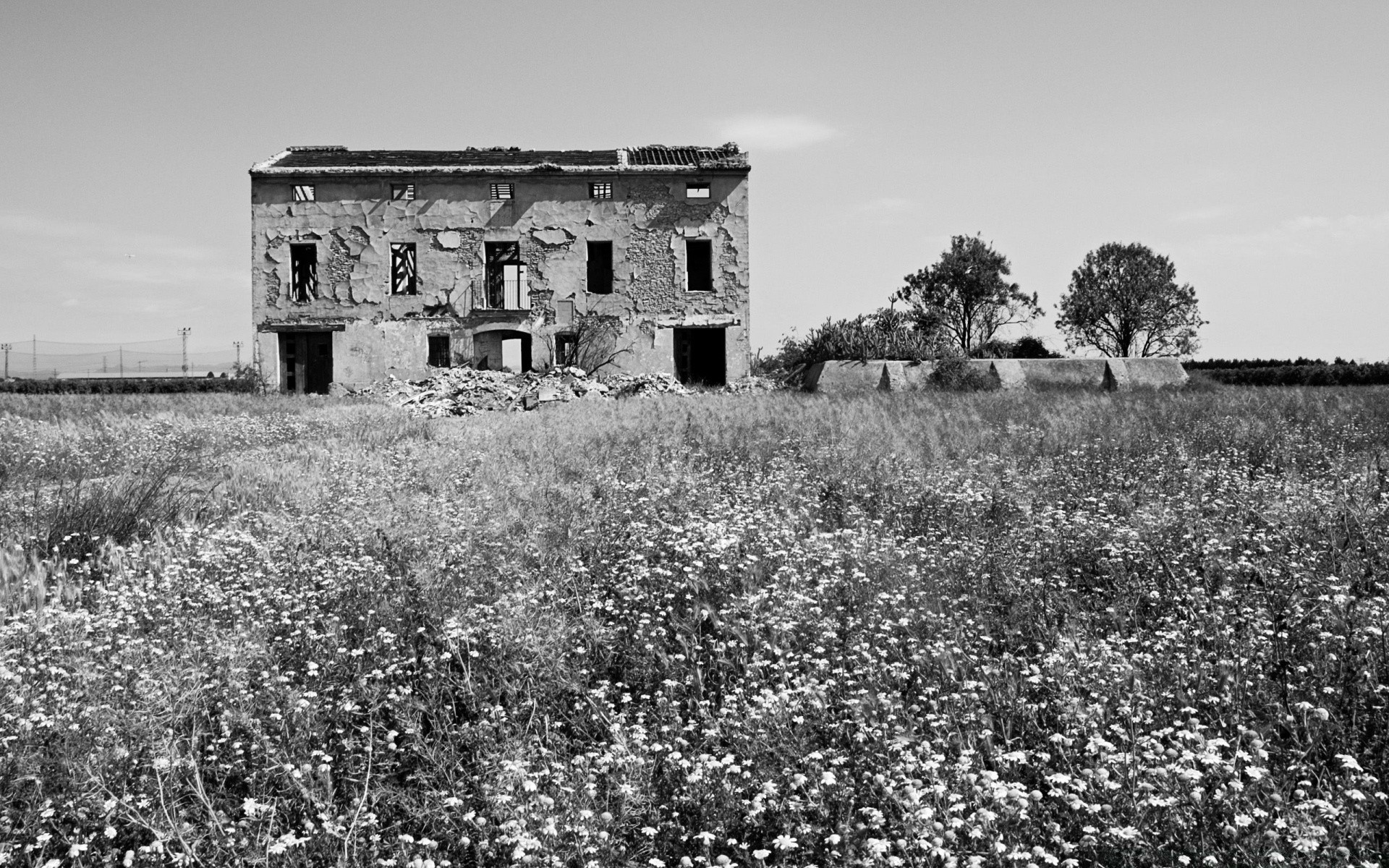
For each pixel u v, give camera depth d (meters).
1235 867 2.80
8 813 3.45
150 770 3.65
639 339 34.31
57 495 8.78
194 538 7.45
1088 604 5.38
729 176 34.44
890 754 3.54
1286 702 3.82
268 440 15.59
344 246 34.09
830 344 32.81
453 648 4.72
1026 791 3.17
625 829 3.27
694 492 8.59
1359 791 3.06
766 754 3.63
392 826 3.38
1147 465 9.59
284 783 3.73
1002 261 57.03
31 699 4.17
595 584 6.00
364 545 7.03
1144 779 3.18
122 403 22.72
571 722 4.23
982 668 4.27
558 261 34.28
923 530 7.31
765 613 5.07
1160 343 57.72
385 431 16.19
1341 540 5.89
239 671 4.46
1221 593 5.03
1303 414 13.88
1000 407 17.38
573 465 10.95
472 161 35.00
